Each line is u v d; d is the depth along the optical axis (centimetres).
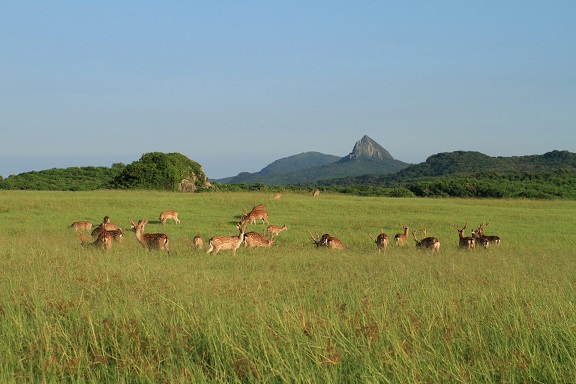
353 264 1411
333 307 760
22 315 715
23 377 524
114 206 3027
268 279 1045
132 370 550
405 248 1889
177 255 1608
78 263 1195
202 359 580
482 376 540
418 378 521
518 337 639
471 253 1727
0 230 2167
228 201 3284
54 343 614
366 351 571
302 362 549
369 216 2875
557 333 652
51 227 2286
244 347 598
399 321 695
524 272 1266
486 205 3591
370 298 842
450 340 616
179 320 688
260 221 2677
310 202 3331
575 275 1245
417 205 3319
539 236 2269
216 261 1471
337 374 534
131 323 667
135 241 1886
